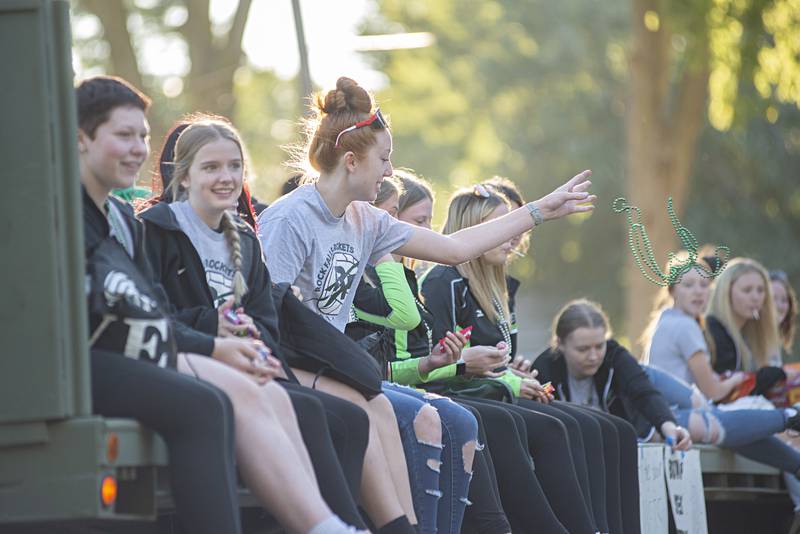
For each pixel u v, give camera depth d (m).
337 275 12.80
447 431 12.41
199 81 50.53
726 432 18.48
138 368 8.97
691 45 43.69
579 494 13.88
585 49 77.12
